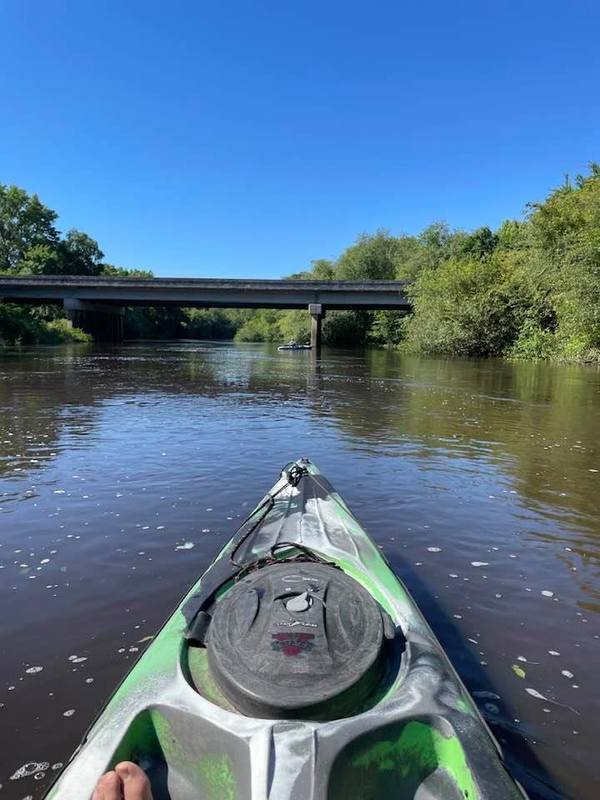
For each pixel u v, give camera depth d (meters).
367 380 19.94
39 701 3.13
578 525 5.79
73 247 71.38
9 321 41.72
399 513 6.04
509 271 34.78
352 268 64.81
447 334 35.41
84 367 23.91
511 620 4.00
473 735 2.26
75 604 4.14
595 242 22.92
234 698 2.36
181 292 43.66
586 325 24.67
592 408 13.22
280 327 78.50
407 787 2.19
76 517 5.78
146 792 2.05
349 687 2.33
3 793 2.56
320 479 5.29
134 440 9.23
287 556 3.76
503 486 7.01
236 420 11.24
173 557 4.88
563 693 3.25
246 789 1.96
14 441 9.10
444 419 11.64
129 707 2.38
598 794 2.58
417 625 3.02
